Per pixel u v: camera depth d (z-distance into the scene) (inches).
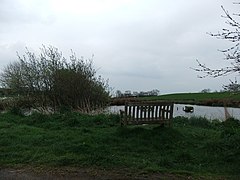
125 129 506.6
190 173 354.3
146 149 438.9
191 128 599.8
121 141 469.1
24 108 823.7
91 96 812.0
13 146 440.5
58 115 669.9
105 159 382.6
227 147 434.6
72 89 797.2
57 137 487.2
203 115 941.8
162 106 520.1
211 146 441.4
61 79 799.1
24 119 661.3
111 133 508.7
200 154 422.0
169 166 375.9
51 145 446.0
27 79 828.0
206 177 345.1
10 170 357.7
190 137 506.9
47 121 634.8
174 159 402.3
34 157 397.1
